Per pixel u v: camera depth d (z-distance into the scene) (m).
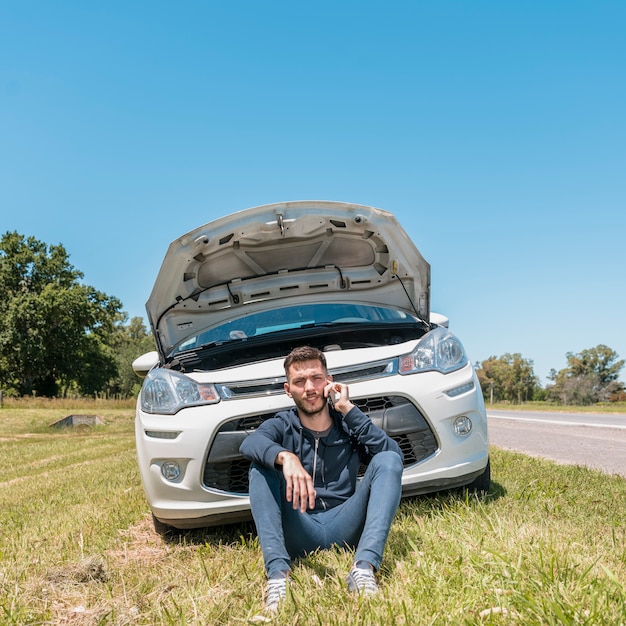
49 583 2.69
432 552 2.48
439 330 3.83
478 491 3.87
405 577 2.27
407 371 3.53
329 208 4.37
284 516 2.56
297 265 4.83
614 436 9.94
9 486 8.12
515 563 2.17
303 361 2.74
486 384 105.25
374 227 4.44
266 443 2.54
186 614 2.15
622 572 2.17
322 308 4.90
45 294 55.28
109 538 3.74
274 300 5.00
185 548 3.32
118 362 80.06
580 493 4.07
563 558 2.21
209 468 3.39
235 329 4.80
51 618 2.27
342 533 2.60
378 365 3.53
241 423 3.41
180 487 3.39
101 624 2.13
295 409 2.84
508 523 2.80
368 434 2.68
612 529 2.89
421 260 4.61
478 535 2.63
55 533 4.18
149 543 3.63
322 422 2.78
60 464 10.65
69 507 5.54
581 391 94.44
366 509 2.56
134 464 8.91
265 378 3.46
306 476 2.42
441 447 3.46
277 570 2.30
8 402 36.22
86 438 17.33
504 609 1.85
